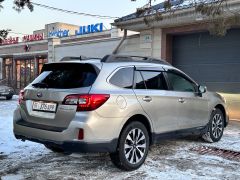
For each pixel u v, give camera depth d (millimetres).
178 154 6598
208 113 7301
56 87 5324
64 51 20281
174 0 11414
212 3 7051
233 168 5758
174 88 6488
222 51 12133
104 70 5348
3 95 20922
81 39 23750
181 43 13438
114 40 16391
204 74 12703
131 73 5723
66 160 6133
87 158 6246
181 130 6516
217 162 6102
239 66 11664
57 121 5129
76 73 5383
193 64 13055
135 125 5531
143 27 13602
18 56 30609
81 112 4957
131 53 14945
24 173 5418
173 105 6297
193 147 7145
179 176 5297
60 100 5113
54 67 5758
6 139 7762
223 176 5332
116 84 5398
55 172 5469
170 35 13562
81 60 5645
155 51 13844
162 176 5289
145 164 5902
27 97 5617
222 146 7293
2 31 8227
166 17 11297
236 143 7602
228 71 11984
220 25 6977
